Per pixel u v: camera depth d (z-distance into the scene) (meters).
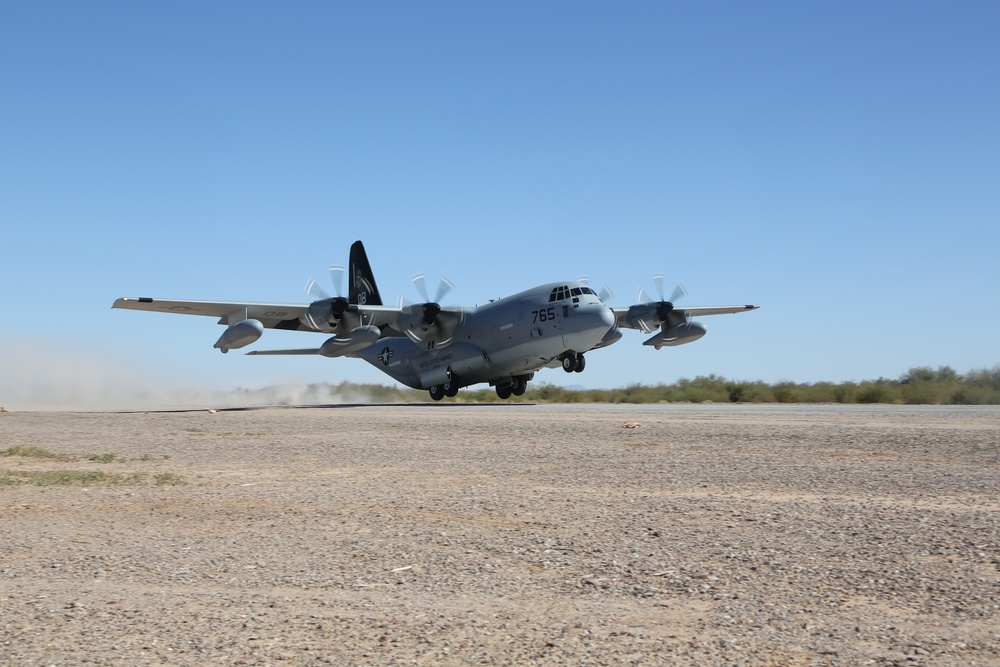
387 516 7.93
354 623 4.62
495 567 5.90
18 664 4.02
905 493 8.92
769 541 6.56
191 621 4.67
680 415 23.44
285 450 14.50
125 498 9.14
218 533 7.20
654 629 4.47
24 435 18.23
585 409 29.19
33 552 6.51
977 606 4.77
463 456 13.25
